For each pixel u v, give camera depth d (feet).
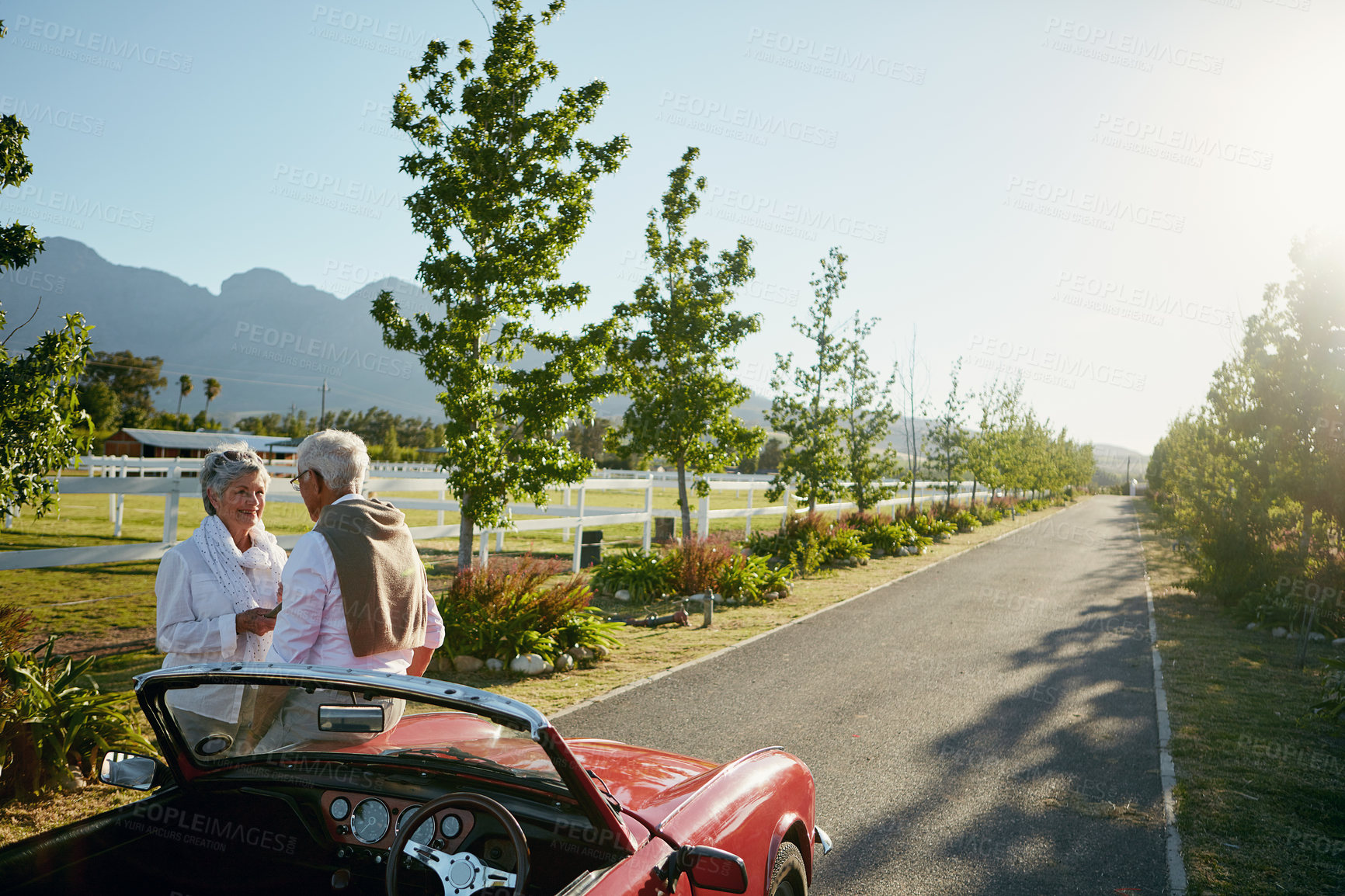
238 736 7.88
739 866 6.82
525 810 7.78
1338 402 45.75
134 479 28.89
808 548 63.98
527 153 34.27
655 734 22.40
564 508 65.05
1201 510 52.24
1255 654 37.17
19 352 19.25
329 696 7.41
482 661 29.35
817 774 19.83
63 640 28.02
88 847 6.72
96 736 16.43
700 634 37.68
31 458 18.60
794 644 35.78
